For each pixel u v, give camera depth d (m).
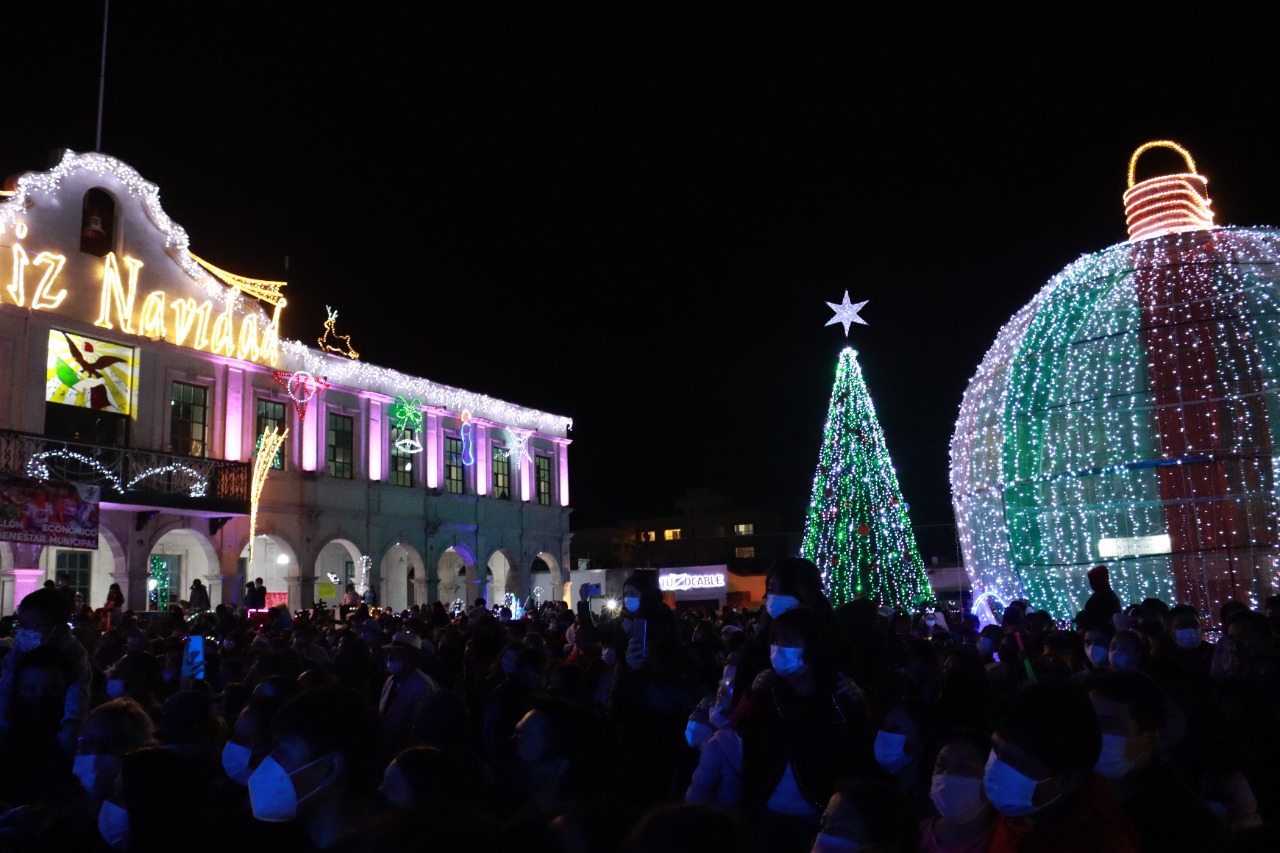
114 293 27.08
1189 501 17.56
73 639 6.60
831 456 27.34
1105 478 18.38
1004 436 19.95
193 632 12.06
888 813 3.60
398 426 37.09
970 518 21.36
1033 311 20.62
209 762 5.30
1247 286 18.09
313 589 32.19
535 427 44.62
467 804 2.17
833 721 4.91
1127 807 3.89
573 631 11.85
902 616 13.03
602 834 3.00
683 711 6.77
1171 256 19.17
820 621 5.09
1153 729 3.88
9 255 24.78
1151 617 10.12
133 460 25.52
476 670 10.57
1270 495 16.97
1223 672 7.61
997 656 10.30
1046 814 3.38
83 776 5.08
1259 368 17.41
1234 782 4.73
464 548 39.34
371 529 34.81
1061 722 3.32
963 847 3.83
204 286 29.86
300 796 3.56
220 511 27.59
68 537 22.34
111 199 27.58
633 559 69.94
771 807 4.92
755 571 61.66
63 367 25.69
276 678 6.04
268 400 31.67
